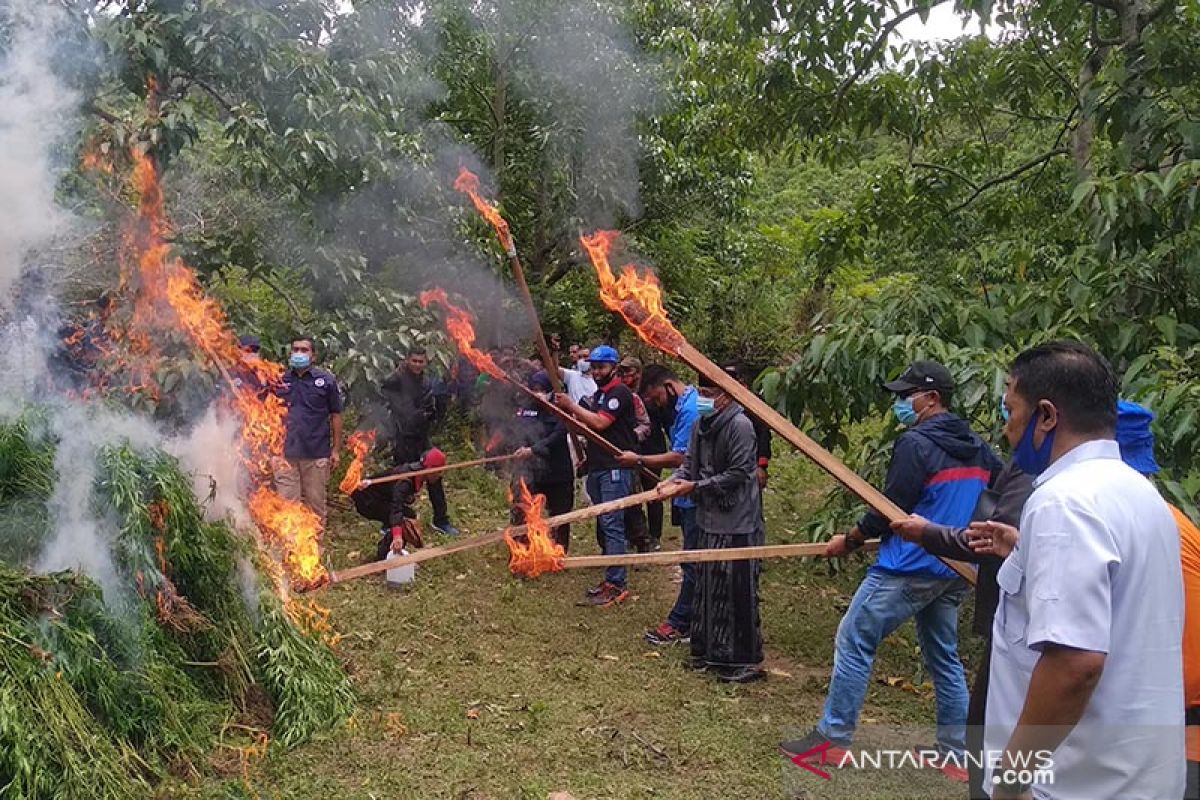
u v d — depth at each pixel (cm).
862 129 768
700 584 503
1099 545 189
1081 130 662
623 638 557
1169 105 530
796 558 725
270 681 412
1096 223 488
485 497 903
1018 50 723
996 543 277
